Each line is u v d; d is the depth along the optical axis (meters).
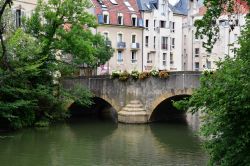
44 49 35.53
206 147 13.85
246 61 13.19
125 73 39.19
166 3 69.19
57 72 38.03
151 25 67.31
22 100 32.69
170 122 40.34
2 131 32.28
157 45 68.38
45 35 36.16
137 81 38.78
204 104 13.81
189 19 73.81
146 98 38.53
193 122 40.84
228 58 14.27
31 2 44.72
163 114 41.59
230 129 13.12
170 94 37.34
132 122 38.31
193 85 36.25
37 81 35.66
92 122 39.59
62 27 36.56
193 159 23.70
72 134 32.00
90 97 39.38
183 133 33.53
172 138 31.02
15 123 32.88
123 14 63.78
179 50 72.00
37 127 34.59
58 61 36.88
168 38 69.94
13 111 32.94
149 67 67.00
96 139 30.14
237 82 12.63
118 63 63.09
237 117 12.98
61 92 36.28
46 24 36.16
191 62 73.88
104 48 52.38
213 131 13.28
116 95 39.53
